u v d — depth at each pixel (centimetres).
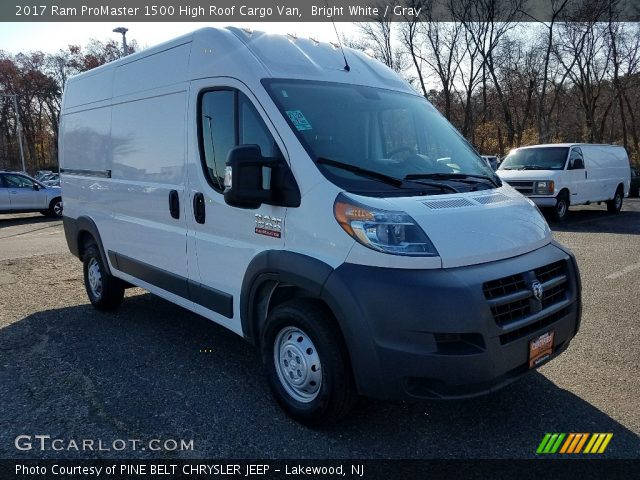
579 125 4112
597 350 460
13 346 484
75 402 374
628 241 1037
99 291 596
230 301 386
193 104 409
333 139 345
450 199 326
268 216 345
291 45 395
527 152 1433
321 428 335
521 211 351
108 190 543
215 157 391
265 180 342
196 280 425
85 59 5750
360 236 294
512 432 333
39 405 370
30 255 995
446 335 280
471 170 394
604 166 1526
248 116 360
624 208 1788
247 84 361
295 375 341
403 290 281
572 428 337
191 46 417
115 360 449
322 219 311
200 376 416
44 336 512
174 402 373
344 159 336
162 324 548
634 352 455
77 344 489
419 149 392
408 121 402
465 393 287
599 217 1488
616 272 755
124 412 359
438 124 428
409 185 333
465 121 4109
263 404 370
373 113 381
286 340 347
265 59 372
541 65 3812
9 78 6012
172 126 436
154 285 484
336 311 298
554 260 337
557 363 434
